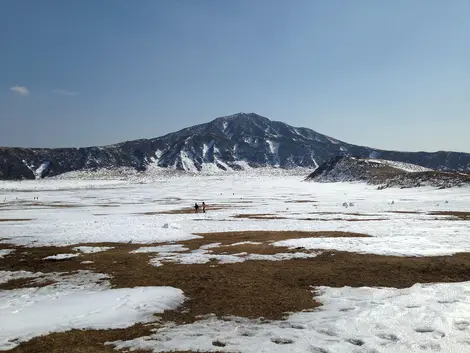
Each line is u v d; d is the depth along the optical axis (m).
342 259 18.16
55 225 35.53
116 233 29.69
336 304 11.41
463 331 8.80
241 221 37.38
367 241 22.64
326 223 33.59
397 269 15.70
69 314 11.38
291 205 58.00
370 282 13.97
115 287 14.69
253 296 12.79
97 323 10.60
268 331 9.35
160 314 11.35
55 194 105.88
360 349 8.03
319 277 14.97
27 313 11.53
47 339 9.42
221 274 16.02
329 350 8.02
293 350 8.13
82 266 18.84
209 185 153.38
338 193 88.88
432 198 62.50
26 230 32.53
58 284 15.52
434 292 12.00
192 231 31.28
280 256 19.39
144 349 8.59
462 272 14.88
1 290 15.04
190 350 8.41
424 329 9.01
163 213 48.91
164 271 17.05
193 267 17.66
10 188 150.50
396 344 8.19
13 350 8.78
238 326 9.96
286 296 12.62
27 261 20.67
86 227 33.59
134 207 60.22
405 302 11.05
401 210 45.59
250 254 20.19
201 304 12.19
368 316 9.99
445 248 19.91
